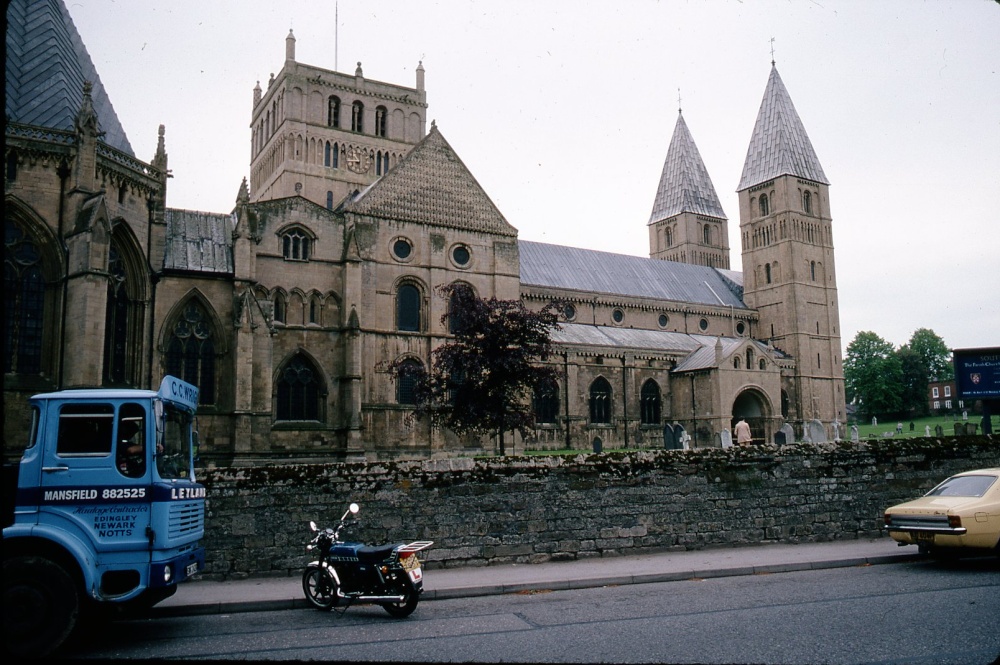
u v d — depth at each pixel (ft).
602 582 65.46
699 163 443.73
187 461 57.47
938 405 498.69
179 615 57.26
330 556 57.93
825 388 357.61
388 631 49.60
